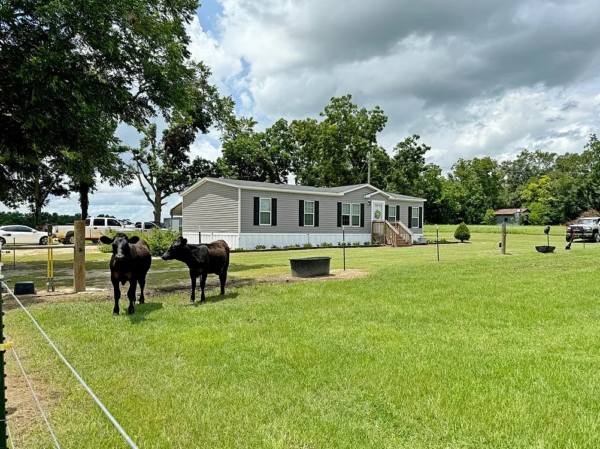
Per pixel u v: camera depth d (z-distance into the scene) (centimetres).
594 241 2667
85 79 997
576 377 366
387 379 369
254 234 2202
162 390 358
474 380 364
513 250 2006
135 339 514
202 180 2339
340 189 2692
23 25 912
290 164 4562
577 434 271
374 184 3984
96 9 880
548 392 337
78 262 912
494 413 303
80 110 1015
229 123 1984
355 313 629
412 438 272
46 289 951
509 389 345
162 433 286
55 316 649
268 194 2261
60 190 3806
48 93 925
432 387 350
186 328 560
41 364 431
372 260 1495
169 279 1095
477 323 562
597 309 629
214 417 307
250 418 304
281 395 343
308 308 668
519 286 827
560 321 564
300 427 289
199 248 739
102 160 1522
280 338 502
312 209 2472
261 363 418
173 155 3641
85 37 941
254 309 667
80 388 367
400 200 2939
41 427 299
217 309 671
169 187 3616
